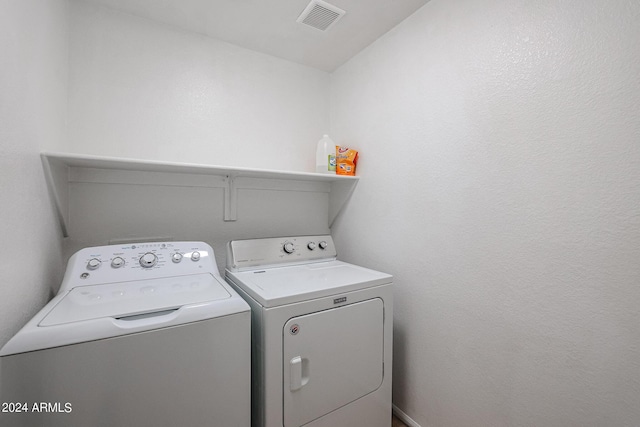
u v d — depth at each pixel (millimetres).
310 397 1261
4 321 854
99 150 1611
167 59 1808
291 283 1421
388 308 1576
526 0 1161
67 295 1093
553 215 1089
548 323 1104
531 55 1146
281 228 2260
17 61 937
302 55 2197
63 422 792
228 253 1748
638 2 888
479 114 1335
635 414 902
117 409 859
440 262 1524
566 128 1048
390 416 1577
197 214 1919
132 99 1701
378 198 1950
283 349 1188
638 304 896
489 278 1302
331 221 2475
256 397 1209
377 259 1952
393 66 1833
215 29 1863
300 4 1626
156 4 1622
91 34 1596
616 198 937
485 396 1313
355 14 1706
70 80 1538
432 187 1569
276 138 2221
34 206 1088
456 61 1438
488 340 1306
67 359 800
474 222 1362
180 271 1409
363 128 2102
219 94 1980
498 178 1264
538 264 1134
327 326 1319
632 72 898
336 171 2199
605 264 962
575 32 1021
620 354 932
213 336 1022
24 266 997
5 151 862
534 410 1144
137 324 905
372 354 1493
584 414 1010
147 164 1446
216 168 1617
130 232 1712
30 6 1044
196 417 984
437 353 1537
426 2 1600
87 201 1596
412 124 1694
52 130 1314
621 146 923
